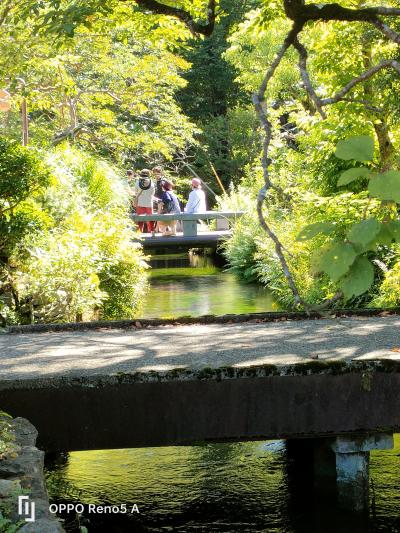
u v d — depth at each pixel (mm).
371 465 7246
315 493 6590
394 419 6039
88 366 6246
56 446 5879
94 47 22812
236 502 6531
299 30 3807
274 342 7047
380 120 12328
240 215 23844
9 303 11383
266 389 5973
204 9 10742
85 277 12141
